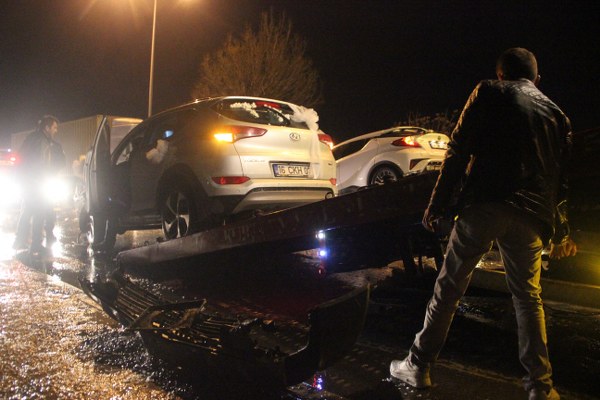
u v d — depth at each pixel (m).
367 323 4.18
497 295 4.55
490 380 3.11
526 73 2.78
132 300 4.15
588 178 3.57
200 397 2.93
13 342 3.77
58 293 5.15
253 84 22.11
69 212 15.51
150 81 21.25
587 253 3.71
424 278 4.62
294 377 2.81
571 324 3.86
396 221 4.32
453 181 2.71
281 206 6.05
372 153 11.34
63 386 3.07
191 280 5.78
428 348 2.93
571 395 2.90
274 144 6.02
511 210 2.57
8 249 8.12
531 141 2.57
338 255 4.54
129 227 7.32
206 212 5.82
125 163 7.11
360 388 3.05
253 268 5.86
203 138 5.91
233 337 2.99
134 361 3.45
